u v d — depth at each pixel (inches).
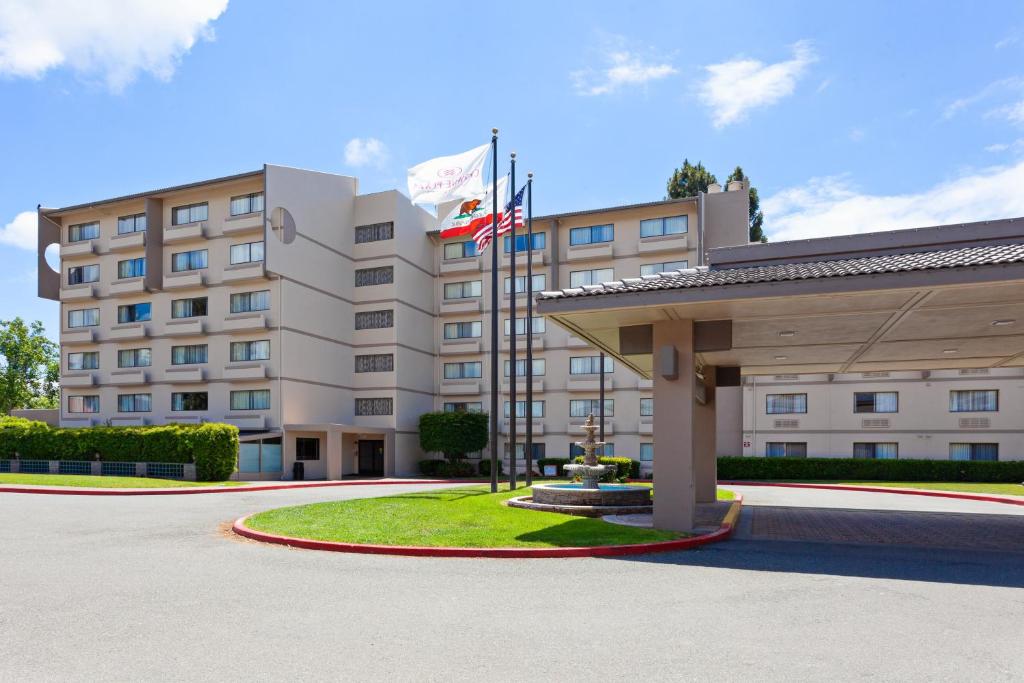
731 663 221.3
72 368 1681.8
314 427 1403.8
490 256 1763.0
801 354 689.6
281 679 204.1
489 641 243.6
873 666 219.5
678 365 548.1
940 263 416.2
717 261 613.0
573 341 1673.2
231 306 1502.2
